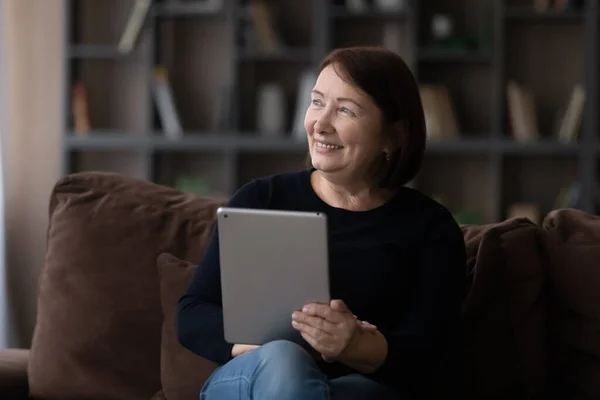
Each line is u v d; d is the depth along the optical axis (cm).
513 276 235
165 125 542
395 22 557
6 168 536
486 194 559
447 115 539
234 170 536
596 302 229
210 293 209
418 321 204
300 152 558
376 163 216
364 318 207
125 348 238
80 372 237
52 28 542
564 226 240
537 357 232
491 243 236
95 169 568
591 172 522
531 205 547
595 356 229
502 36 530
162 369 230
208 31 565
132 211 249
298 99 561
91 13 560
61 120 542
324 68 211
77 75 552
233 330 192
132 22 536
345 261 208
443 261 211
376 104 207
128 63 562
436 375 225
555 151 522
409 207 217
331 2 534
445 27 542
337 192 217
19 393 243
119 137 532
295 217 179
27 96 543
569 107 528
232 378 184
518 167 560
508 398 229
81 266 244
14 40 540
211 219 252
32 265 542
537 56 552
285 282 184
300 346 190
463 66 557
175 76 567
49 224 257
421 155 216
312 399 172
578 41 550
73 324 240
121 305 239
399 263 209
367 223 213
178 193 261
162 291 235
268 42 540
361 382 190
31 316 539
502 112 544
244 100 564
